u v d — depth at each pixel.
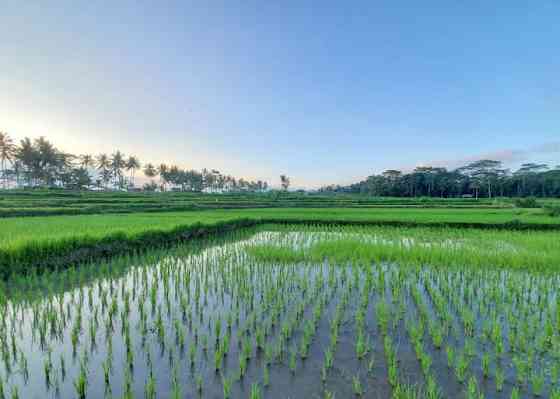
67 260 11.91
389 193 111.69
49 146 79.00
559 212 28.16
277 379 5.21
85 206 38.44
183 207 46.09
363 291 9.59
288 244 17.77
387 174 125.31
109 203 46.66
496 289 9.51
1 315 7.31
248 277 11.09
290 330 6.73
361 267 12.47
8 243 10.73
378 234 21.52
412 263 12.71
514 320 7.30
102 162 101.56
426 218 26.48
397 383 5.07
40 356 5.77
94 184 102.88
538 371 5.51
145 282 10.22
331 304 8.57
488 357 5.65
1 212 29.25
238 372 5.35
